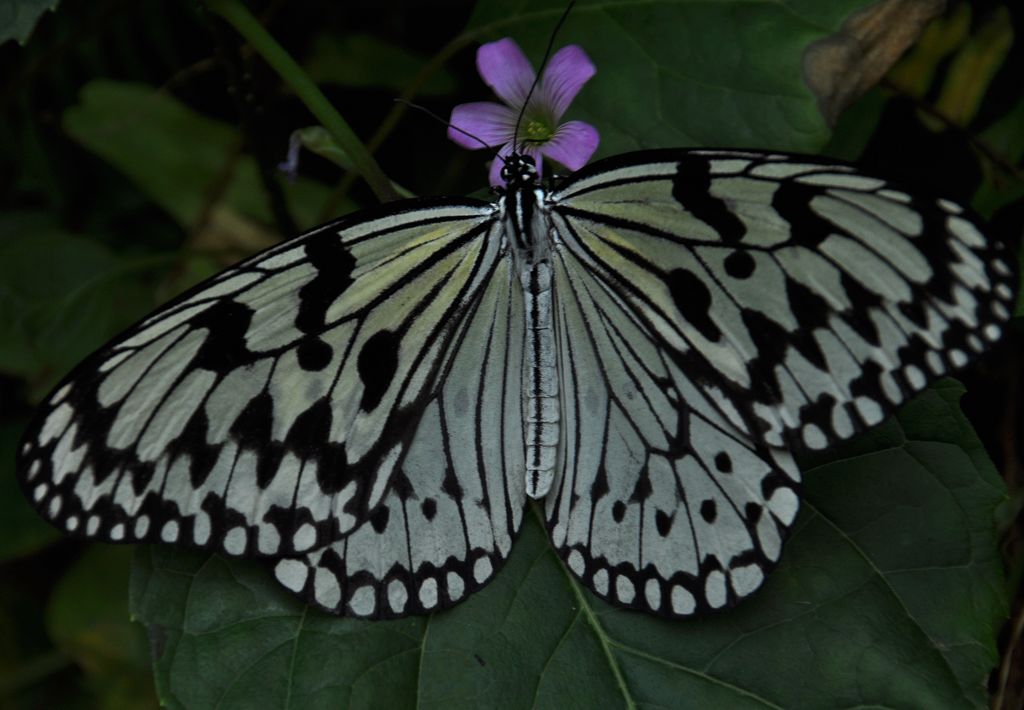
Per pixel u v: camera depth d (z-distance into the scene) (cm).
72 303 64
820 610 55
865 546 55
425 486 55
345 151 58
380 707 55
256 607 55
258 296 54
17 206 67
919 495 55
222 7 58
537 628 55
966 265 53
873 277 53
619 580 54
